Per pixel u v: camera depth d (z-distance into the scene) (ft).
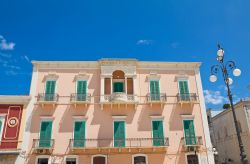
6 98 91.71
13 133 87.81
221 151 128.67
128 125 92.22
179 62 102.99
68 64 100.73
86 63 101.14
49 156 85.92
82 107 93.86
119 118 92.79
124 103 93.56
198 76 102.58
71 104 93.81
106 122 92.07
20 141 86.79
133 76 99.35
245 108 106.73
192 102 96.02
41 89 96.17
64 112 92.63
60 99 94.68
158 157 88.33
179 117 94.79
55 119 91.20
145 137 90.79
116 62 100.94
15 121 89.45
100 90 96.07
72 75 99.35
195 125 94.12
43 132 88.84
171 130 92.43
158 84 99.55
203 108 96.68
